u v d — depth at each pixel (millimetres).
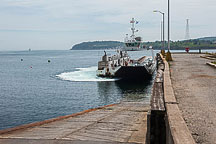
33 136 8672
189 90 10891
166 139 5867
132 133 8977
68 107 23141
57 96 28922
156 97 8406
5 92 32375
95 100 26078
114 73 43219
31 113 21016
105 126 10359
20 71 66812
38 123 11172
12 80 45875
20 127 10320
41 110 22094
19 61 125812
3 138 8469
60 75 52906
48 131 9484
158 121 6309
